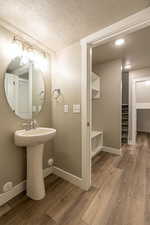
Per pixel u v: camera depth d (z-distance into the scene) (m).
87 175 1.65
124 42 1.99
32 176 1.49
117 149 2.96
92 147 2.83
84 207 1.35
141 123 5.50
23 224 1.16
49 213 1.28
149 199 1.47
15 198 1.49
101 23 1.36
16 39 1.52
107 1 1.07
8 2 1.09
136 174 2.04
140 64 3.10
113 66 2.93
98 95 3.18
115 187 1.70
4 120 1.43
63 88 1.91
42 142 1.40
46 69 2.00
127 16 1.25
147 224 1.15
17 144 1.40
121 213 1.27
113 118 3.01
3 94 1.42
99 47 2.17
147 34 1.74
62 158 1.95
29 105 1.75
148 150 3.22
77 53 1.71
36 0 1.07
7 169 1.46
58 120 2.00
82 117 1.66
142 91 4.39
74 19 1.30
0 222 1.18
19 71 1.60
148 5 1.12
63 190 1.64
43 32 1.52
